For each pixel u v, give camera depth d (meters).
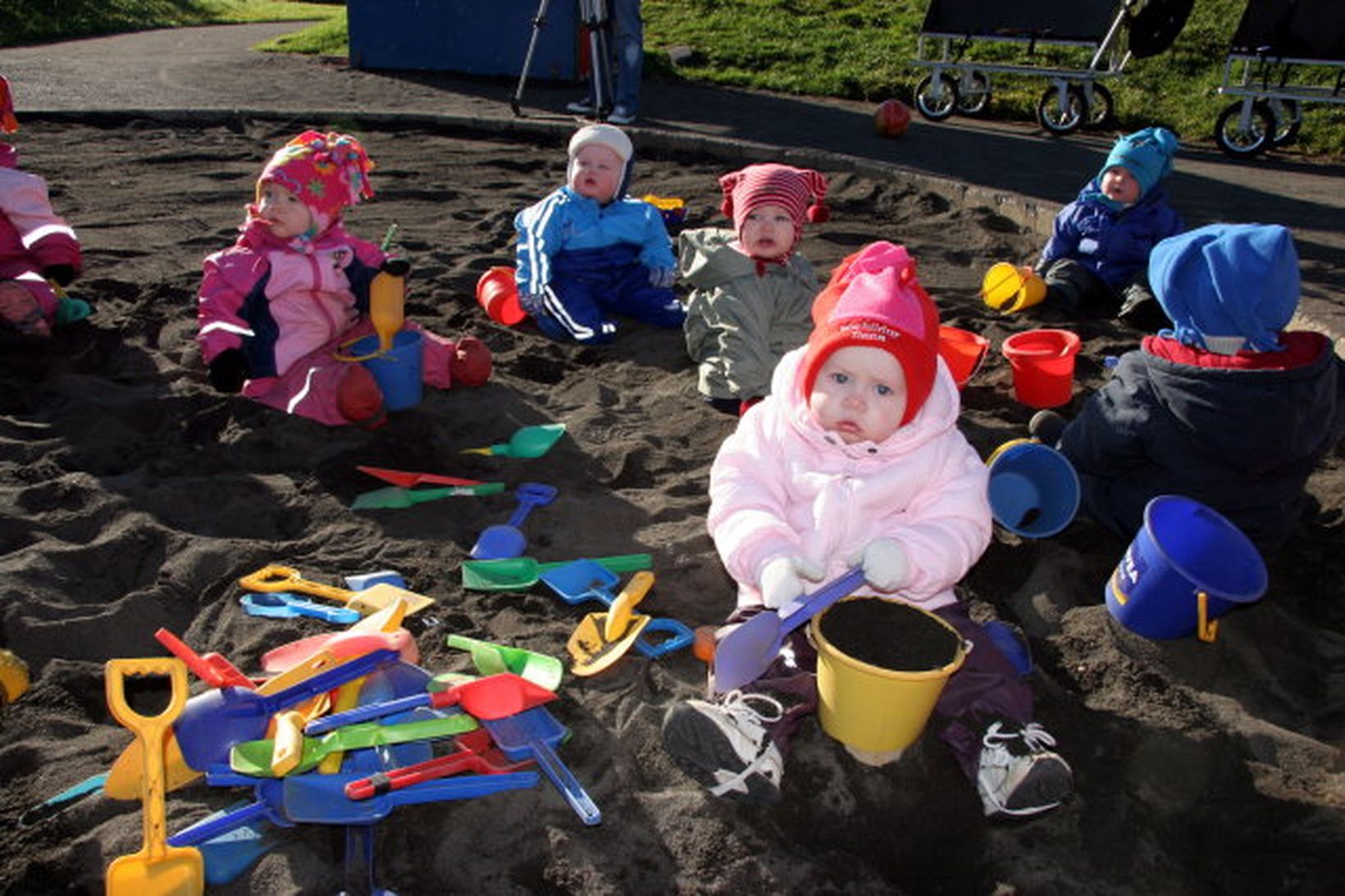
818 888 2.07
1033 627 2.88
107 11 16.58
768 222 4.09
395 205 6.58
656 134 8.54
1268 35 8.83
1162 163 5.33
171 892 1.89
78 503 3.18
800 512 2.56
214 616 2.76
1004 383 4.34
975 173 7.72
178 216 6.11
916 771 2.33
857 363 2.37
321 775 2.10
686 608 2.90
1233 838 2.25
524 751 2.24
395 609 2.51
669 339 4.72
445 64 11.18
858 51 11.95
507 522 3.21
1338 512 3.51
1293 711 2.67
